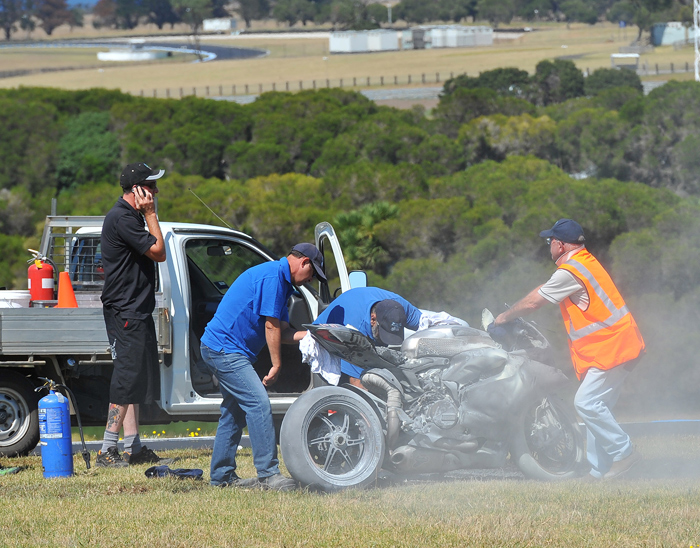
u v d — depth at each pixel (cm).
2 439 2816
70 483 2341
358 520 1850
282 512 1925
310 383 3002
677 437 3191
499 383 2275
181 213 10175
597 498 2038
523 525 1781
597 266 2361
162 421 2991
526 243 9044
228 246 3089
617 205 9494
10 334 2727
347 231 9325
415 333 2344
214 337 2245
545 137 14388
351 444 2175
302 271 2259
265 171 14688
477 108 17525
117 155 15738
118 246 2553
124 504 2047
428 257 9481
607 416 2341
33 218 12638
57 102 18175
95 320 2777
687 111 13675
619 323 2344
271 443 2241
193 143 15300
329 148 14500
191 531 1780
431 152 14250
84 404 2948
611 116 14012
